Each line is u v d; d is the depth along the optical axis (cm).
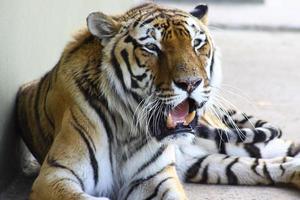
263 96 1653
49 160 889
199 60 866
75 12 1428
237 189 1035
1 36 991
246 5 3503
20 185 1045
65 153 885
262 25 2786
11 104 1047
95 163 902
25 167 1113
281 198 1001
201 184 1056
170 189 912
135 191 934
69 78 923
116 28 891
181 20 877
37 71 1184
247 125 1176
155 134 894
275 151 1119
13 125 1060
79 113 900
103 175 915
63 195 850
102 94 897
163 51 858
